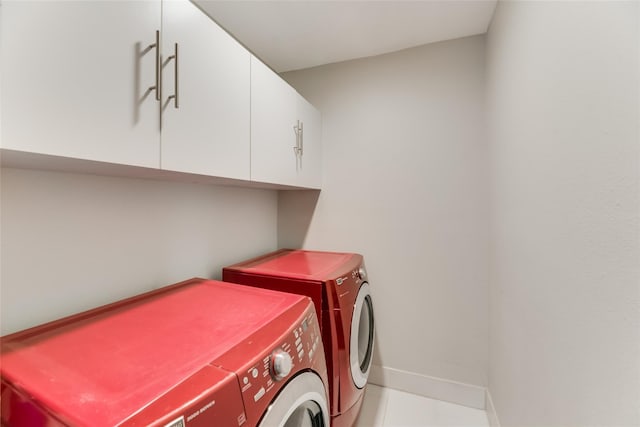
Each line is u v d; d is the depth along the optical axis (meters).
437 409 1.70
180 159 0.87
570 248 0.72
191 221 1.38
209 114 0.98
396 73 1.87
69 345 0.67
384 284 1.93
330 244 2.06
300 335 0.80
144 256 1.15
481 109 1.69
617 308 0.54
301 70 2.12
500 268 1.39
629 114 0.51
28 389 0.51
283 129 1.50
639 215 0.49
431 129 1.80
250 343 0.67
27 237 0.80
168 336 0.72
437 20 1.54
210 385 0.52
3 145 0.50
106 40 0.66
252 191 1.88
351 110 1.99
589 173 0.63
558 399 0.78
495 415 1.48
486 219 1.69
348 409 1.29
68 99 0.59
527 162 1.01
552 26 0.80
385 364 1.93
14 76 0.51
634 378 0.50
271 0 1.38
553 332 0.81
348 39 1.73
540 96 0.88
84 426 0.42
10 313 0.77
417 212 1.84
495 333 1.50
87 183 0.95
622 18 0.52
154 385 0.52
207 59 0.97
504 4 1.27
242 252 1.77
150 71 0.77
